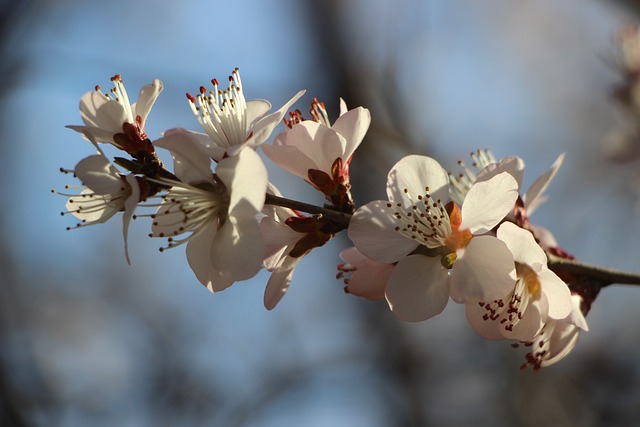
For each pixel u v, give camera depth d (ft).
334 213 11.89
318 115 12.75
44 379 38.04
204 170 11.07
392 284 11.31
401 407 39.70
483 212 11.21
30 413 34.88
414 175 11.45
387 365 39.60
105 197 11.51
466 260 10.96
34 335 41.16
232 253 10.94
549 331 11.79
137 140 11.72
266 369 42.37
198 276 11.47
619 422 37.06
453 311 40.73
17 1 33.30
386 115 37.11
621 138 28.99
